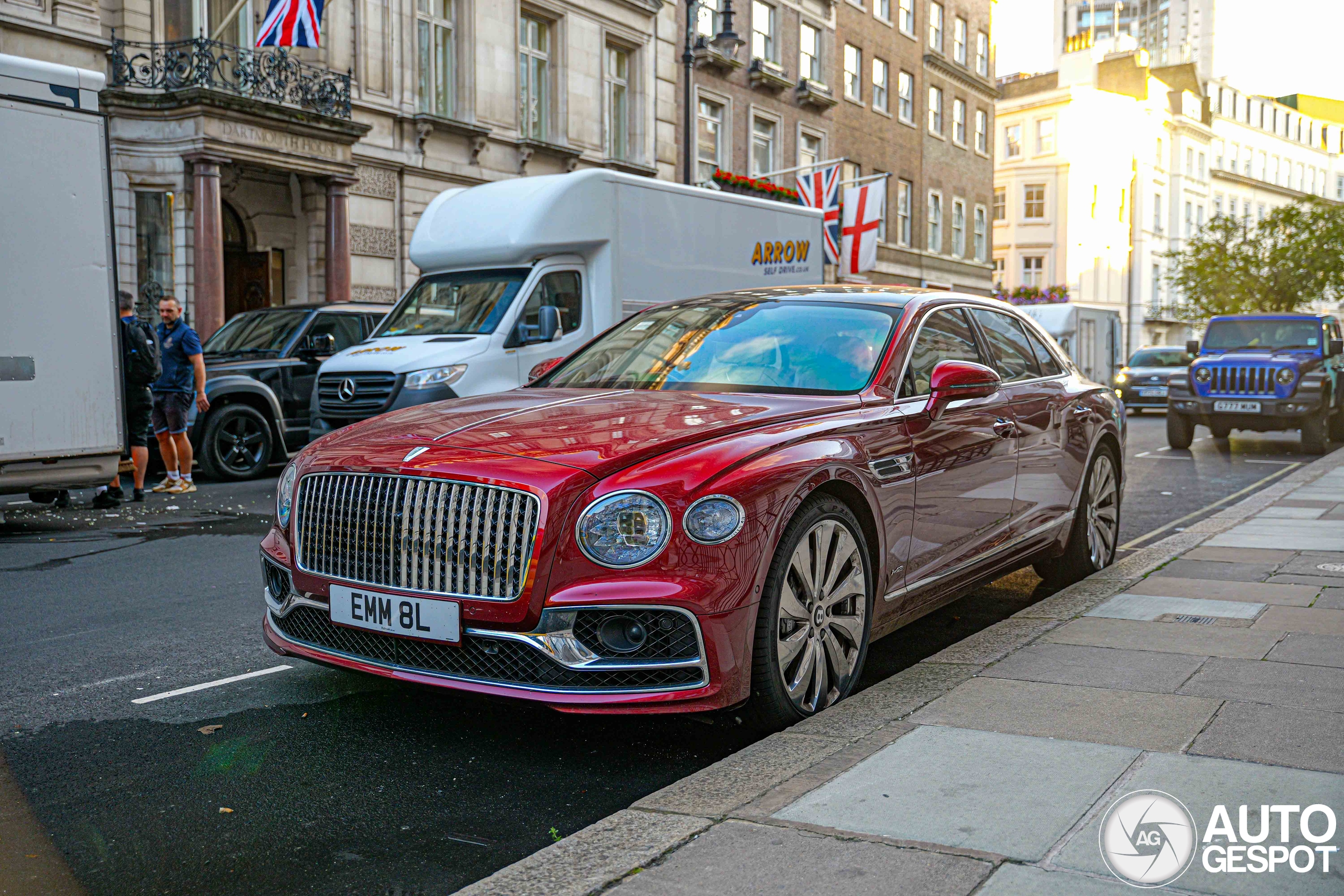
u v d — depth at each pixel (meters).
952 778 3.08
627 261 11.95
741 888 2.48
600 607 3.40
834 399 4.33
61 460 8.63
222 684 4.53
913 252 38.84
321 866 2.92
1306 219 43.75
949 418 4.71
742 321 5.00
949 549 4.71
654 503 3.43
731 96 29.75
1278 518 8.54
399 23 20.61
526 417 4.01
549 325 10.97
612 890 2.49
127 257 16.44
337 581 3.76
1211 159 71.44
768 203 14.07
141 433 10.38
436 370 10.37
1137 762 3.18
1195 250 46.41
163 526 8.83
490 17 22.23
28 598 6.18
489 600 3.46
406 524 3.62
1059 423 5.75
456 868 2.90
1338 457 15.09
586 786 3.46
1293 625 4.87
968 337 5.34
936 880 2.49
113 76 16.45
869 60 36.06
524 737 3.90
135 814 3.25
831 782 3.07
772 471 3.65
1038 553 5.72
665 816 2.90
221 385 12.08
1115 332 35.72
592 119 24.84
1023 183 59.47
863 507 4.11
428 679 3.59
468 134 21.78
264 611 5.86
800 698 3.79
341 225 18.70
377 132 20.23
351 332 13.43
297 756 3.72
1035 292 51.28
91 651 5.05
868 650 4.69
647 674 3.46
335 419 10.88
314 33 15.94
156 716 4.14
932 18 40.28
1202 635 4.70
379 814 3.25
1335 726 3.47
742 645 3.53
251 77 17.12
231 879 2.85
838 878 2.51
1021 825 2.77
